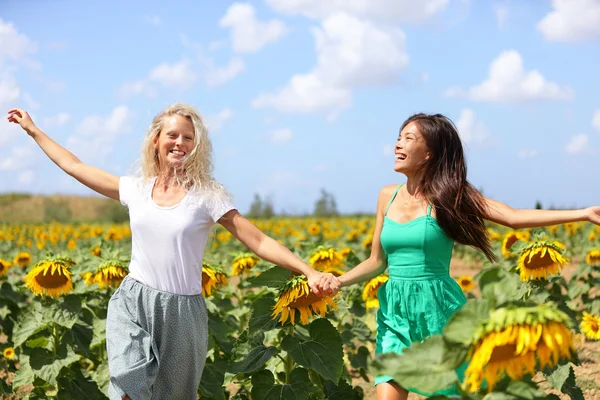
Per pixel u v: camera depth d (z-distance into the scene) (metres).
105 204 55.41
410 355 2.26
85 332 4.96
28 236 21.19
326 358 3.51
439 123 3.52
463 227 3.39
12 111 3.84
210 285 4.96
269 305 3.73
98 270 5.34
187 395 3.51
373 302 5.79
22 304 7.40
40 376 4.51
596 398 5.18
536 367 2.58
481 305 2.15
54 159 3.76
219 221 3.51
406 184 3.65
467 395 2.18
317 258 5.82
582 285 7.58
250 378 3.84
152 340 3.33
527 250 4.69
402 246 3.45
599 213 2.99
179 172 3.48
